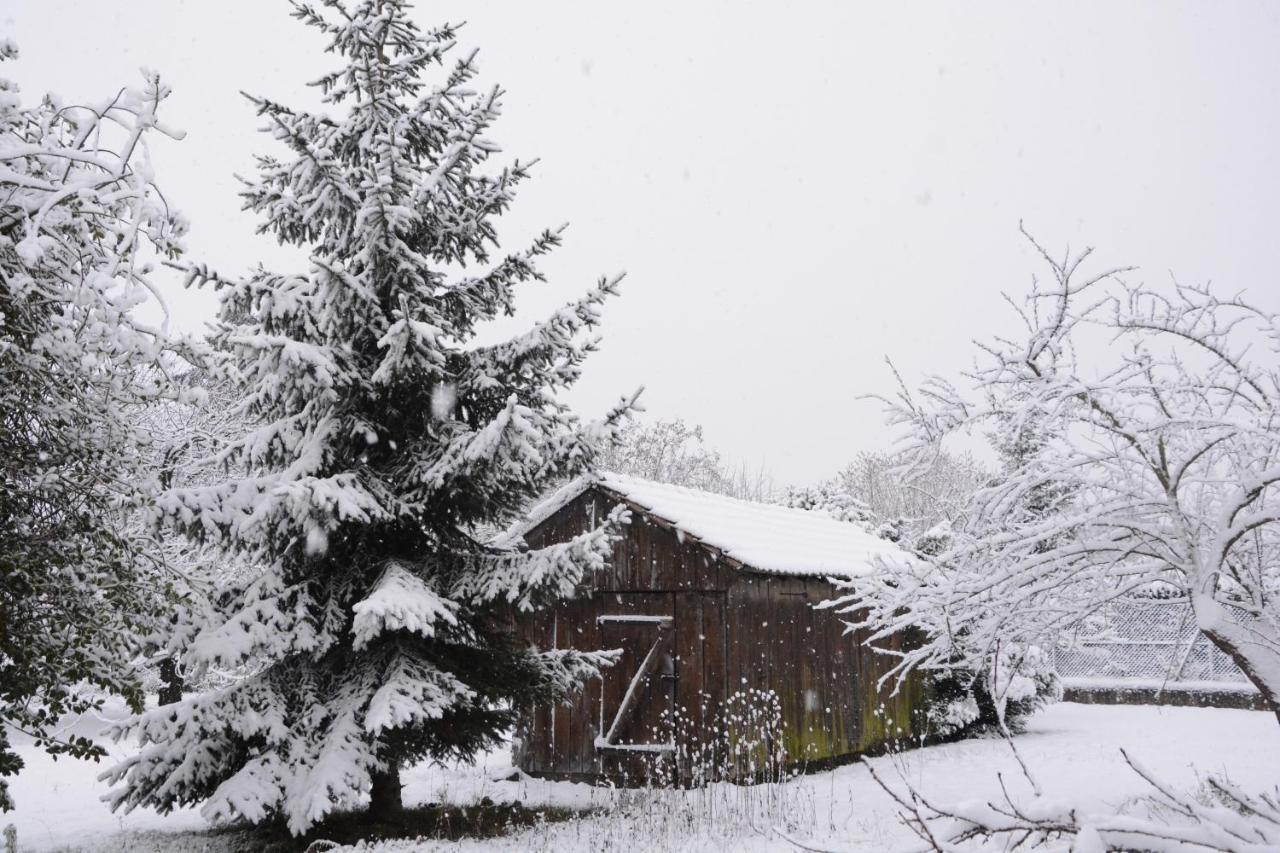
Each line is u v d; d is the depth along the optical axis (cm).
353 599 1052
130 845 1031
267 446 1005
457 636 1077
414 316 1058
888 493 5178
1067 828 404
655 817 1138
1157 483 548
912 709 1975
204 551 1062
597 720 1578
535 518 1695
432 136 1140
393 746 1003
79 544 759
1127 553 541
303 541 1007
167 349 778
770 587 1616
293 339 1009
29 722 754
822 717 1677
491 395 1109
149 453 862
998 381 554
